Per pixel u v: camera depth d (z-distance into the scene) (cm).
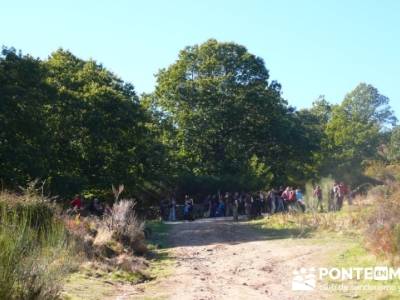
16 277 755
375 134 8619
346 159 7781
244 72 6097
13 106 3194
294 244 2066
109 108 4047
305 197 3253
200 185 5194
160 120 6050
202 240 2542
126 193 4169
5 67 3406
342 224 2386
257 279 1438
